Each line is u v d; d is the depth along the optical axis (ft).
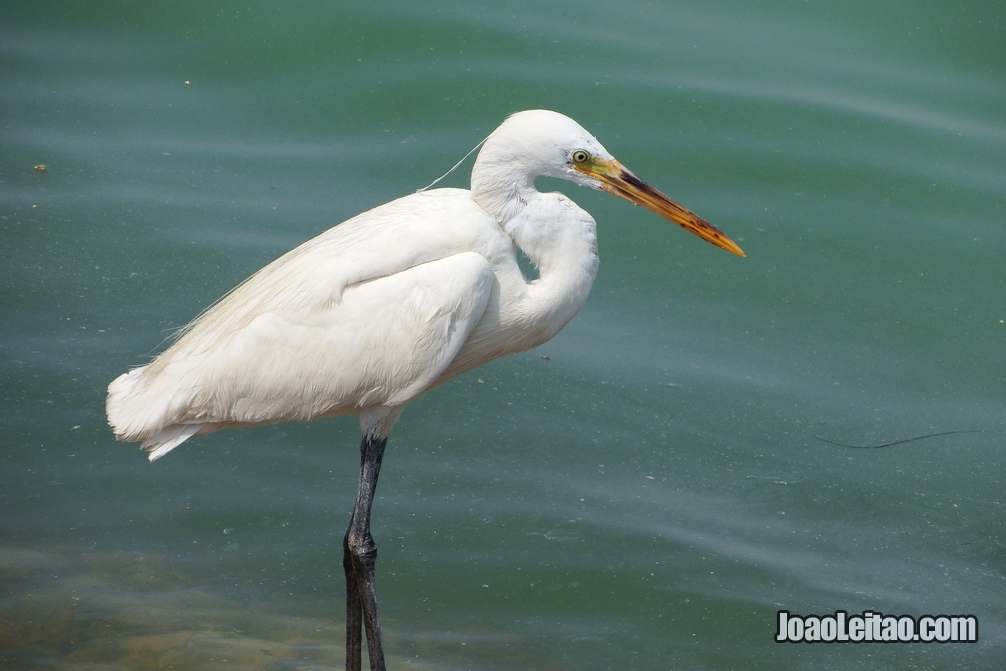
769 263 44.50
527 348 28.50
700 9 56.44
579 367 40.16
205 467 35.27
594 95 50.34
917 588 32.73
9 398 35.91
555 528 33.86
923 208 46.52
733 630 30.78
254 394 26.53
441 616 30.58
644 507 34.94
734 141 48.65
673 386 39.52
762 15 56.29
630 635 30.37
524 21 54.44
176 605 29.99
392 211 27.50
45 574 30.50
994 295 43.47
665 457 37.01
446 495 34.86
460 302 25.81
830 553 33.86
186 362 26.63
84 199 44.34
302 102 50.42
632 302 42.96
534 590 31.65
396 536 33.22
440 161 47.42
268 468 35.50
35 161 45.80
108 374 37.14
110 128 48.11
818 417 38.70
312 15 53.83
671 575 32.45
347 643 27.94
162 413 26.35
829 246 45.09
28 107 48.52
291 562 32.09
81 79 50.42
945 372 40.55
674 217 27.20
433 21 53.98
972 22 55.36
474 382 39.45
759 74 52.06
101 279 41.04
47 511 32.76
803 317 42.55
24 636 28.19
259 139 48.57
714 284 43.80
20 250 41.63
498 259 26.73
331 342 26.18
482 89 50.70
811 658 30.07
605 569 32.50
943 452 37.60
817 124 49.44
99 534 32.22
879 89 51.85
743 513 35.09
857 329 42.11
